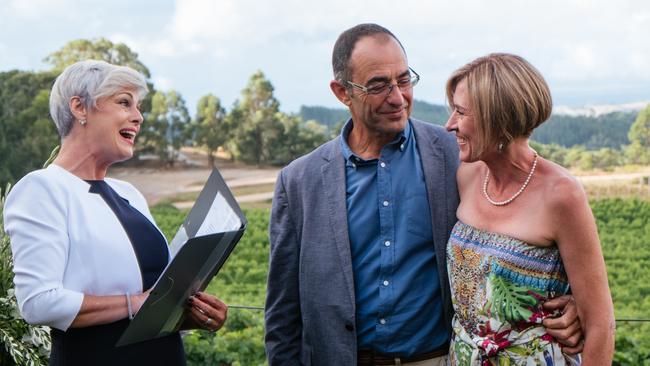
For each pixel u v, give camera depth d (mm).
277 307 3459
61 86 2984
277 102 55844
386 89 3123
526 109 2770
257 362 9203
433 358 3209
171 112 54844
